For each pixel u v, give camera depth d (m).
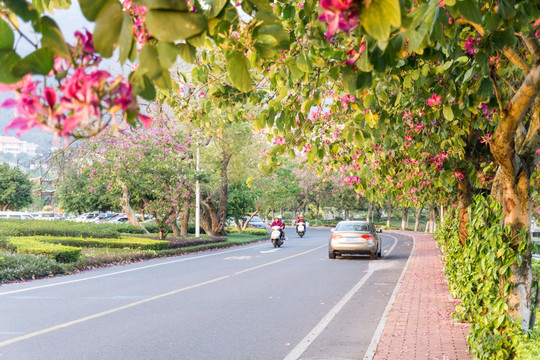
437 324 9.12
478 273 7.46
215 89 6.73
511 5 3.53
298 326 9.43
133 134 26.20
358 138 5.81
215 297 12.55
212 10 2.50
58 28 1.58
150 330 8.96
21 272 15.66
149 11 1.68
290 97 5.93
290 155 6.07
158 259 23.56
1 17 1.56
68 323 9.43
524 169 6.47
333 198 82.44
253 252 28.42
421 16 2.54
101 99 1.45
